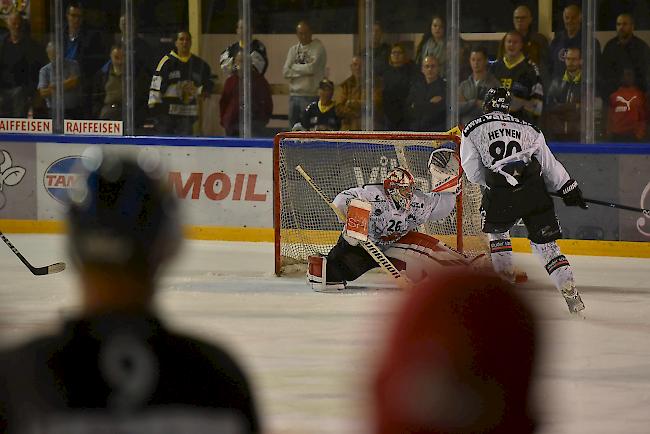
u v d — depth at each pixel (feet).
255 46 87.10
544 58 81.61
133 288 14.80
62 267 63.57
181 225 15.20
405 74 84.58
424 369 11.47
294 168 80.07
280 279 69.77
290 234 74.64
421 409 11.44
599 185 77.97
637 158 77.00
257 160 84.02
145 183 14.90
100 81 89.56
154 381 14.69
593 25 80.48
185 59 87.92
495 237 63.00
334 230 79.56
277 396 41.86
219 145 84.64
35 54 90.27
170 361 14.80
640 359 48.47
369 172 79.10
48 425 14.51
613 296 64.03
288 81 86.84
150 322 14.89
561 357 48.75
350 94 85.76
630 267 73.87
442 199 63.36
